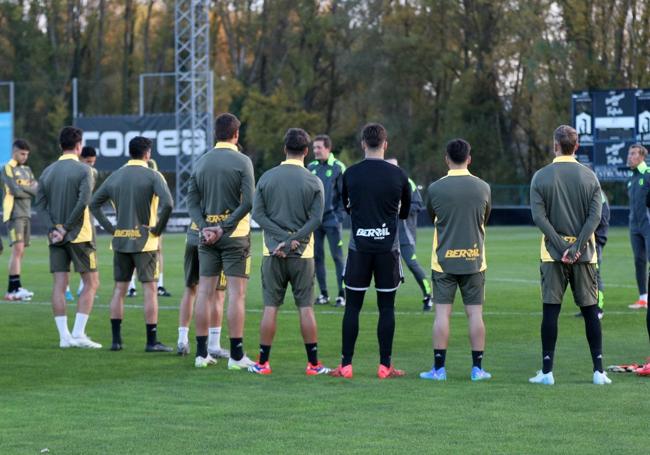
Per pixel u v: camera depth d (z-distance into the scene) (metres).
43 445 13.41
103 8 138.25
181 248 60.66
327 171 29.86
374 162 18.50
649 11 106.31
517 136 124.88
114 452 13.05
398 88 128.38
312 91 135.50
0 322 26.56
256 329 25.20
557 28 111.88
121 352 21.59
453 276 18.31
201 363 19.64
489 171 119.50
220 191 19.22
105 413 15.36
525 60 108.81
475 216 18.20
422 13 126.44
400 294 33.78
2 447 13.30
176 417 15.06
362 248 18.39
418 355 21.17
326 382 17.94
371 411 15.43
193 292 21.09
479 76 121.00
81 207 21.95
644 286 29.30
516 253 54.56
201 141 85.56
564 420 14.76
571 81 108.56
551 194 17.77
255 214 18.89
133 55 140.25
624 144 74.06
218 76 136.12
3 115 92.00
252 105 127.50
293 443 13.49
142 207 21.39
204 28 84.94
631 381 17.95
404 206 18.64
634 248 29.19
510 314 27.97
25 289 35.66
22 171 32.59
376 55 126.62
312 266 18.86
